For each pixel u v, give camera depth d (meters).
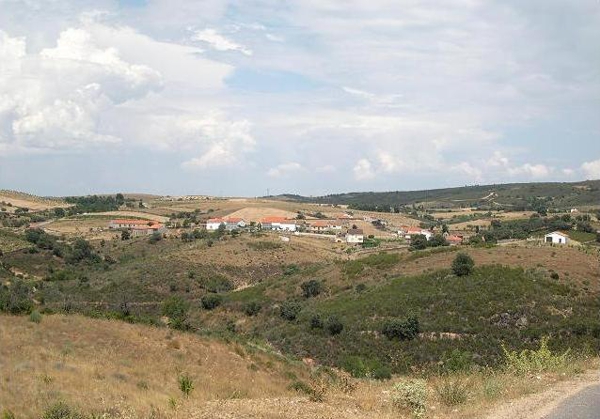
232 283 108.75
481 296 59.25
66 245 135.75
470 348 49.91
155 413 14.95
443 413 13.63
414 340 53.38
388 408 14.51
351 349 55.12
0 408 15.56
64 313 40.84
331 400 15.91
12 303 39.56
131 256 134.25
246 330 75.06
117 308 80.56
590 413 12.05
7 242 128.25
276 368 36.84
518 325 52.59
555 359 19.00
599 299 56.66
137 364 28.73
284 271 114.94
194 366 31.23
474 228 176.62
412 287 67.31
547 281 61.22
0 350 25.88
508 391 14.88
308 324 64.69
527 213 199.50
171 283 101.50
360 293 72.69
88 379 22.27
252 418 12.98
